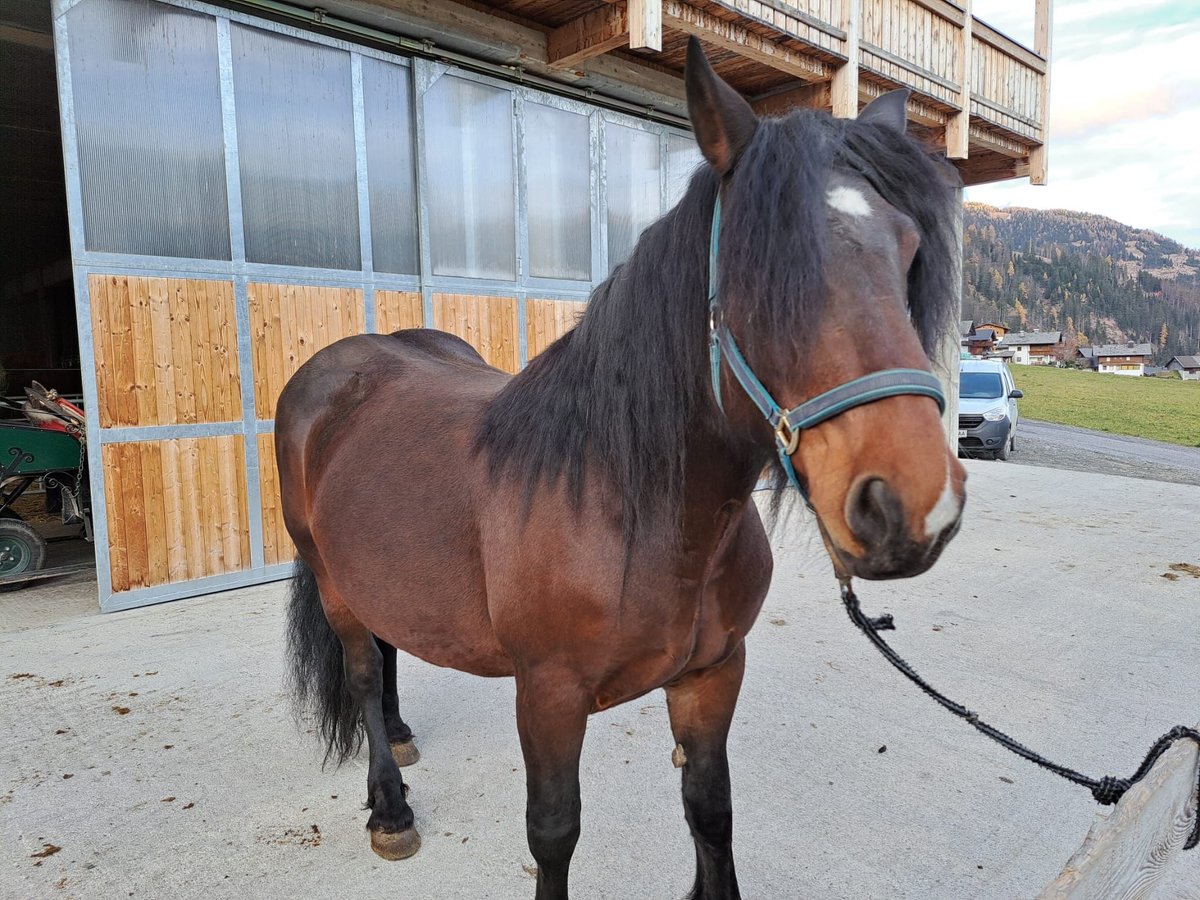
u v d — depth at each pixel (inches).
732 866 61.1
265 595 168.2
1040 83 316.2
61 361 420.5
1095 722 107.7
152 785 91.4
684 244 48.4
